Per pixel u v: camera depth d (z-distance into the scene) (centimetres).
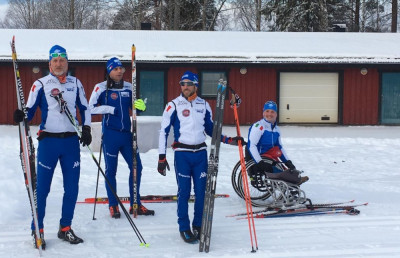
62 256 405
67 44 1672
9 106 1585
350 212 539
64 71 442
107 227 489
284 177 546
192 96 458
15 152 960
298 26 2917
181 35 1889
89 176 750
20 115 407
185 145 449
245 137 1296
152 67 1631
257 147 588
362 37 1948
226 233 475
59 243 439
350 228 488
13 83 1580
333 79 1717
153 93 1652
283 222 511
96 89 528
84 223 502
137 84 1636
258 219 523
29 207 559
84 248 426
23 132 411
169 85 1653
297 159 959
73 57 1525
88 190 656
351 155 1011
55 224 496
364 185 704
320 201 599
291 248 427
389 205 578
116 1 3341
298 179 548
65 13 3888
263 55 1614
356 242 444
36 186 437
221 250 422
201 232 420
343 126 1670
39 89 435
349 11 3606
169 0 3256
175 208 568
